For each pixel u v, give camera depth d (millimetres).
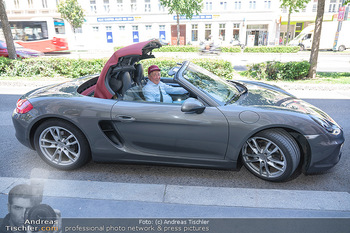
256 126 2656
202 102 2854
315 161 2768
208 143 2793
